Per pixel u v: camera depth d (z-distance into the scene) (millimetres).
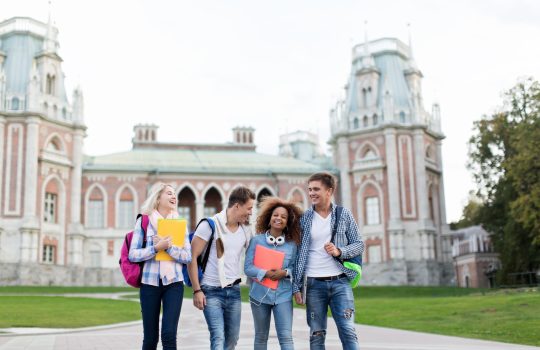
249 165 76250
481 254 75688
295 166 77375
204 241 9320
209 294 9281
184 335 19281
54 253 64375
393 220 68812
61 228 65188
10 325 21953
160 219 9055
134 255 9008
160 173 71812
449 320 23625
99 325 23062
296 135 109500
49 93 67562
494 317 23109
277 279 9109
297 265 9188
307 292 9227
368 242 70688
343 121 74562
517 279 55125
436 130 76312
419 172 70500
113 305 34125
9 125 63062
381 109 73125
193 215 75562
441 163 75938
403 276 67062
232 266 9344
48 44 67812
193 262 9234
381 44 77000
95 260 68375
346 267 9148
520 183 50938
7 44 68250
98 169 69938
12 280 59781
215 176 73312
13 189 61969
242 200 9375
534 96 52938
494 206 62938
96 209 69875
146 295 9039
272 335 19219
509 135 61281
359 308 32250
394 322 24422
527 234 54281
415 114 72188
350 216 9422
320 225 9312
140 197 70750
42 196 63594
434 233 70125
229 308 9328
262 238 9359
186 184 72500
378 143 71938
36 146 63094
